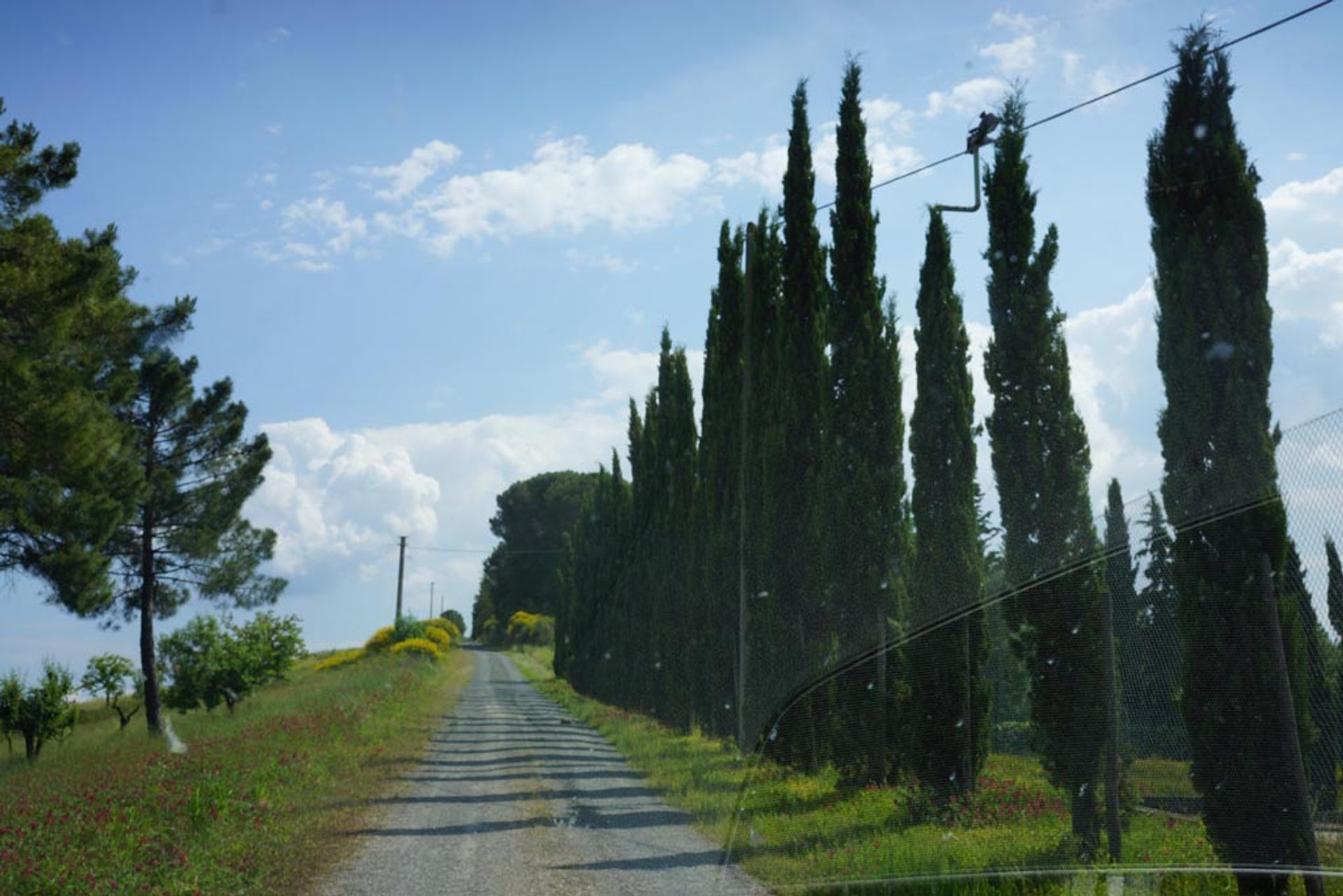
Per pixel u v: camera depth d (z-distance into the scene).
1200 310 6.25
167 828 10.84
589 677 37.88
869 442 13.26
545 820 11.32
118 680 30.27
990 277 9.69
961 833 2.92
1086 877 2.95
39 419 20.08
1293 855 3.24
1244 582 3.49
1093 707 3.08
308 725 21.34
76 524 21.45
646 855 8.62
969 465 11.44
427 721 26.27
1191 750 3.34
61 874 8.87
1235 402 5.98
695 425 28.53
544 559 95.62
